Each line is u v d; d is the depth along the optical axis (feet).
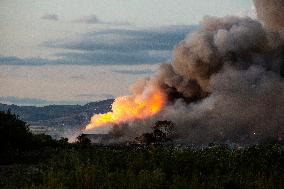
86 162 201.36
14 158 280.10
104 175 165.68
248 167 206.18
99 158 218.18
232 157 224.12
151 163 204.03
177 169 195.93
